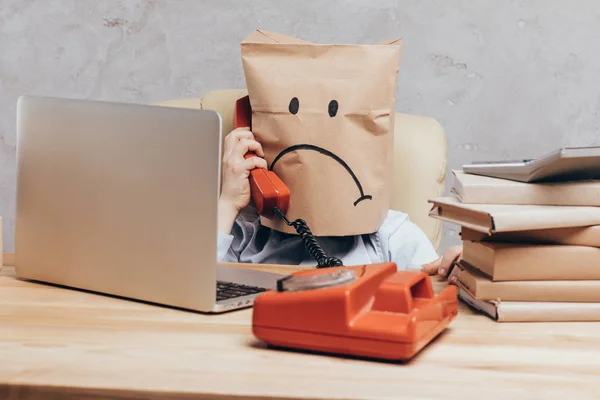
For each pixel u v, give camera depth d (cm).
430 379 67
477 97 215
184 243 90
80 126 98
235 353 74
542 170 88
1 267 115
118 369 69
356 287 73
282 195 137
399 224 163
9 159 227
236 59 217
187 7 215
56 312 89
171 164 89
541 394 63
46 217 103
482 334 83
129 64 219
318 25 214
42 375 67
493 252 89
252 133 148
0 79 222
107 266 97
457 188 101
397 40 147
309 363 71
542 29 212
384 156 140
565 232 89
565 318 89
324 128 135
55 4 218
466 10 211
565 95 215
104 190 96
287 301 74
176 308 92
